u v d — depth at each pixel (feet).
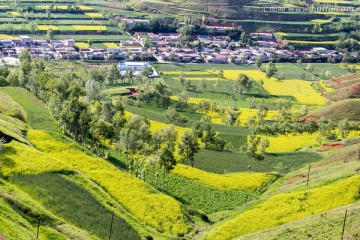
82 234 351.25
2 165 415.23
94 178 445.78
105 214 386.11
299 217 393.50
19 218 334.24
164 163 476.95
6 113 577.02
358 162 479.00
